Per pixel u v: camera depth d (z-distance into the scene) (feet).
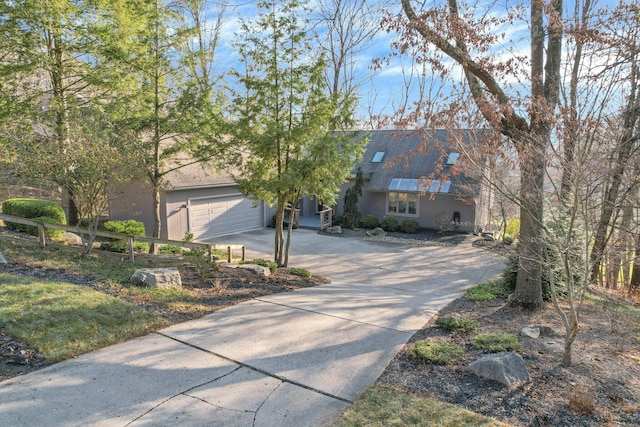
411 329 23.02
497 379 16.24
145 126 38.06
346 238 63.57
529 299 27.32
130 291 25.63
